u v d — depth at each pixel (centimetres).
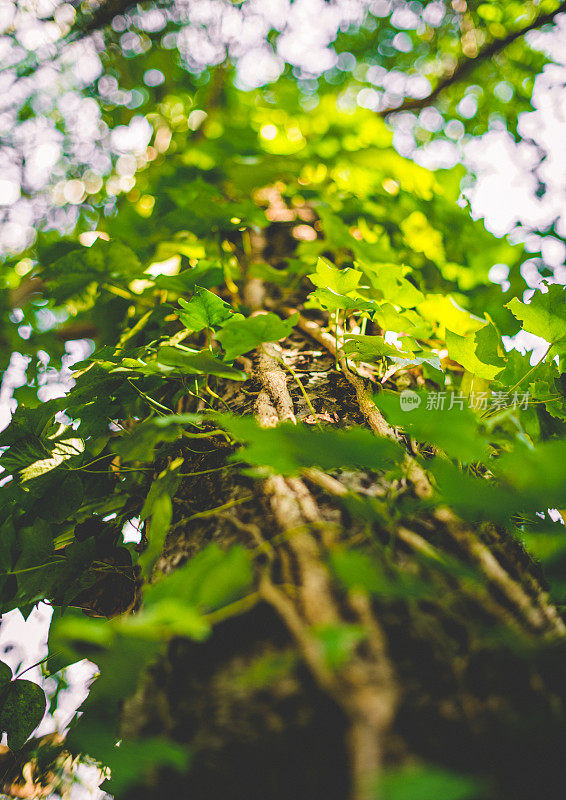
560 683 39
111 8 119
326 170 88
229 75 129
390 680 38
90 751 37
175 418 47
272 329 51
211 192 77
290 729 38
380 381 59
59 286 75
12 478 57
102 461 61
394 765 35
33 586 56
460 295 77
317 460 41
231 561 38
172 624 36
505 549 46
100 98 137
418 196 85
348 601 41
